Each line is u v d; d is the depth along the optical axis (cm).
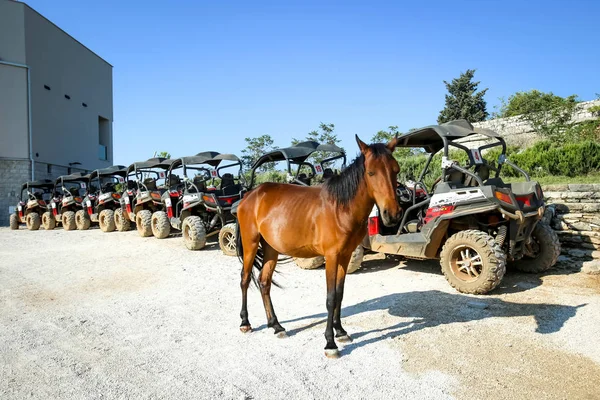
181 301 566
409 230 673
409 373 334
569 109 1377
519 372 329
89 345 414
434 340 397
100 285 666
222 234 904
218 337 428
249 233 452
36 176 2291
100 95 3073
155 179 1311
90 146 2905
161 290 627
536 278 609
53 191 1720
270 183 459
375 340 403
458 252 571
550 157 1070
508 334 406
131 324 475
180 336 434
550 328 417
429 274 670
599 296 511
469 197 557
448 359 356
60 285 670
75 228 1602
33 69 2291
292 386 318
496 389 304
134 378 339
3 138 2183
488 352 367
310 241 393
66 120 2611
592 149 1004
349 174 361
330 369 345
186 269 771
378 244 675
